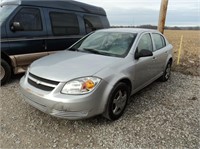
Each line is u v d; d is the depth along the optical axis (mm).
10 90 4512
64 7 5879
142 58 3932
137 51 3865
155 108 3930
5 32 4508
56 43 5613
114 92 3156
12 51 4691
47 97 2799
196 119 3570
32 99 3004
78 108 2764
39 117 3383
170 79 6051
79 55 3680
